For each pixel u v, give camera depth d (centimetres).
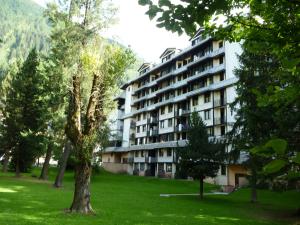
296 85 429
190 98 5488
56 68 3039
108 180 4759
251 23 509
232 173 4341
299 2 389
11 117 3866
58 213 1480
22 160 4009
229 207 2242
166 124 6216
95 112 1706
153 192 3162
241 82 2372
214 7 345
